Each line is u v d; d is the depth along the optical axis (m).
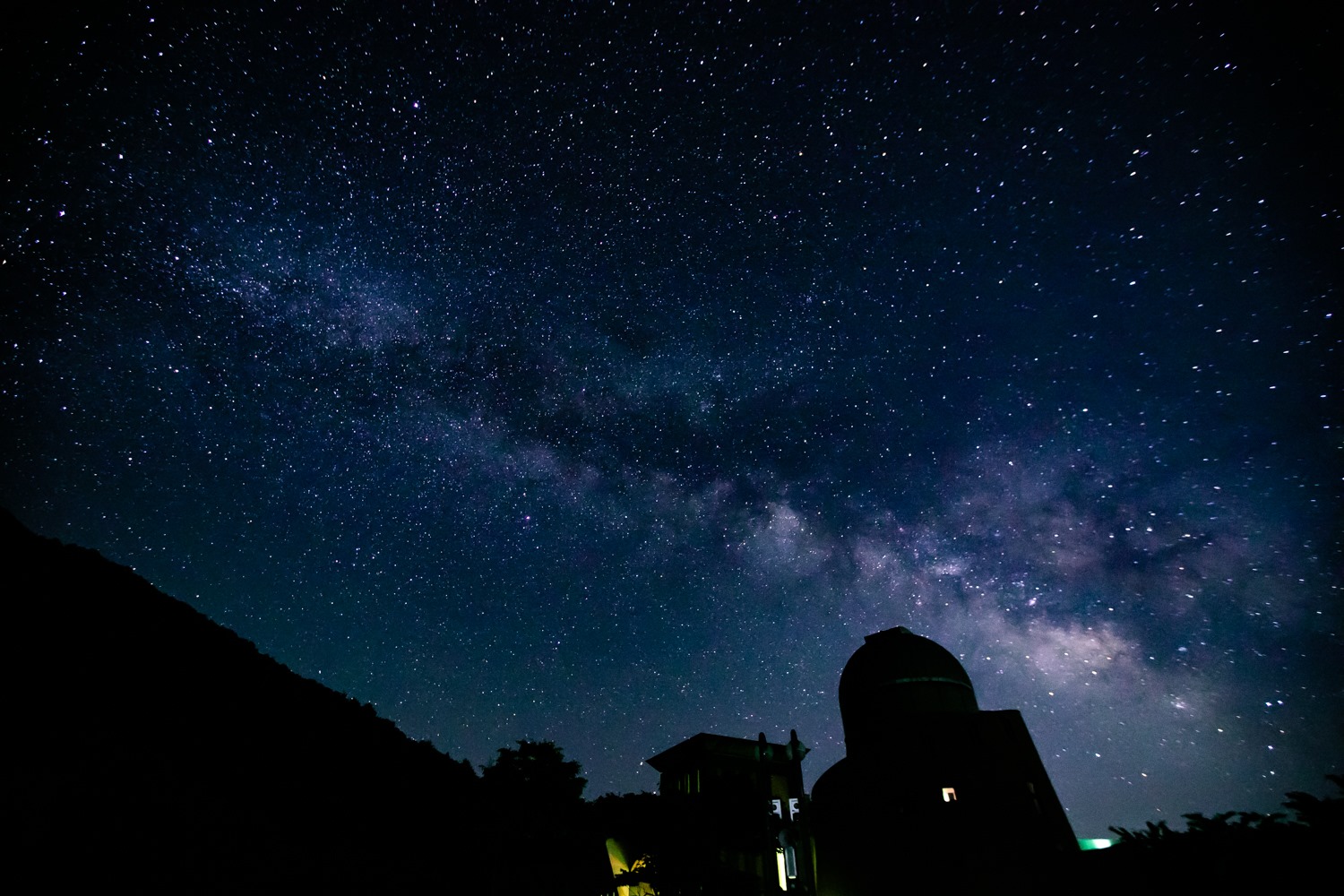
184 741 11.39
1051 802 21.45
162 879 7.73
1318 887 12.22
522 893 15.34
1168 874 15.34
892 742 23.80
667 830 21.50
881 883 21.20
